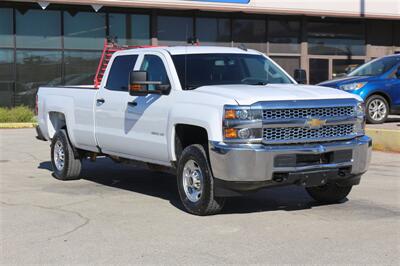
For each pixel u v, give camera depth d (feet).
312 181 22.33
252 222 22.20
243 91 22.54
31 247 19.30
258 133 21.43
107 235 20.65
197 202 23.11
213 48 26.91
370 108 51.93
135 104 26.22
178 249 18.85
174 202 26.25
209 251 18.60
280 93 22.49
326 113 22.66
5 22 69.56
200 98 22.79
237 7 73.26
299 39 79.77
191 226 21.67
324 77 81.41
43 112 34.32
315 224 21.81
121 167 37.17
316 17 79.82
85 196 27.78
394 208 24.38
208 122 21.94
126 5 69.36
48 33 71.10
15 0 66.13
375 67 54.70
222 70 25.82
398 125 51.19
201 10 73.92
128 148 27.12
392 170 33.94
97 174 34.53
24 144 48.44
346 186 24.57
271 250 18.60
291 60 79.82
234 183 21.50
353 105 23.30
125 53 28.19
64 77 71.92
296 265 17.13
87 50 72.49
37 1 66.28
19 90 70.59
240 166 21.20
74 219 23.08
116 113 27.58
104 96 28.53
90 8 71.72
